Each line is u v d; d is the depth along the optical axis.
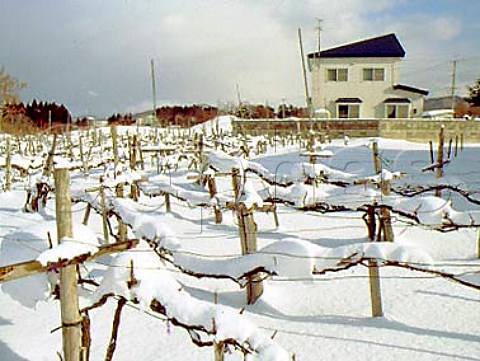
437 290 4.65
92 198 6.58
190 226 7.59
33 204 9.13
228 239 6.80
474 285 3.65
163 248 4.32
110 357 2.98
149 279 2.74
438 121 24.08
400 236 6.13
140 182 8.19
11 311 4.52
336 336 3.82
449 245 6.09
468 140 23.88
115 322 2.92
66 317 2.74
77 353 2.77
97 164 11.92
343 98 30.27
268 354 2.31
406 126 24.38
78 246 2.71
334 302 4.53
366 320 4.10
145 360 3.58
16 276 2.53
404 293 4.64
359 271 5.23
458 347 3.56
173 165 13.67
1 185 12.38
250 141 18.34
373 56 29.94
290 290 4.87
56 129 16.19
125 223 4.94
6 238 3.37
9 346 3.84
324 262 3.76
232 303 4.66
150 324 4.13
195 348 3.68
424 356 3.47
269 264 3.89
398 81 30.05
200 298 4.70
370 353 3.54
